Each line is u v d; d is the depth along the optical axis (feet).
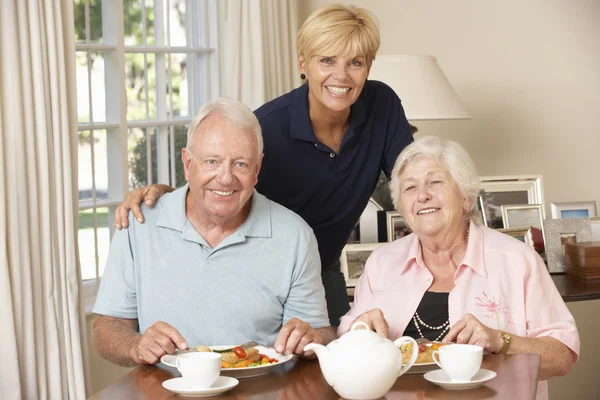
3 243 8.16
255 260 7.03
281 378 5.76
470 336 6.33
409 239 7.83
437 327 7.29
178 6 12.98
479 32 13.88
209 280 6.97
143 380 5.73
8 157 8.27
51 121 8.73
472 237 7.34
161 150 12.59
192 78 13.25
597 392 12.17
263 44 12.94
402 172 7.41
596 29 13.47
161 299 6.99
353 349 5.15
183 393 5.32
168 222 7.07
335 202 8.50
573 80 13.61
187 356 5.47
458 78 14.05
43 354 8.62
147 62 12.33
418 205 7.27
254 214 7.13
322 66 7.69
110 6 11.30
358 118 8.25
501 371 5.80
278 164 8.29
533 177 12.17
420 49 14.20
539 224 11.96
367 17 7.63
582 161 13.69
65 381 8.87
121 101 11.41
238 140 6.54
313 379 5.73
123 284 7.11
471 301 7.21
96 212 11.16
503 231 11.68
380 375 5.10
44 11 8.61
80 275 9.15
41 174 8.57
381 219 11.22
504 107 13.88
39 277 8.58
